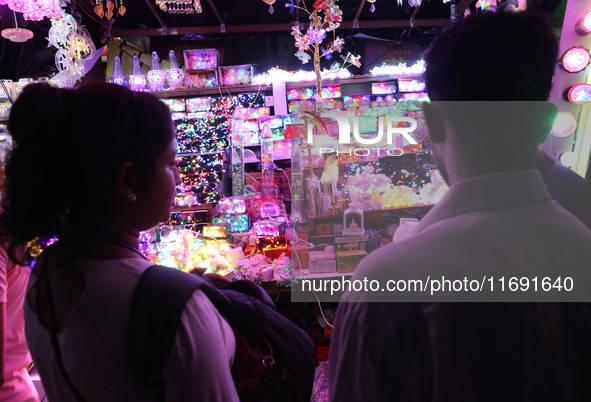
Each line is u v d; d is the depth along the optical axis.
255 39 3.99
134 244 0.72
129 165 0.67
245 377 0.81
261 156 3.27
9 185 0.64
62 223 0.68
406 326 0.45
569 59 2.00
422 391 0.45
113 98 0.66
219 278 1.03
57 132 0.62
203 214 2.97
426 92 0.53
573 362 0.46
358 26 3.87
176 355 0.61
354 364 0.48
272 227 2.71
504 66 0.47
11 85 3.01
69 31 2.96
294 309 2.38
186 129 3.19
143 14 3.60
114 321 0.62
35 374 2.02
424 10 3.71
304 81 3.27
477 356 0.43
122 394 0.63
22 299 1.18
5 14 3.16
